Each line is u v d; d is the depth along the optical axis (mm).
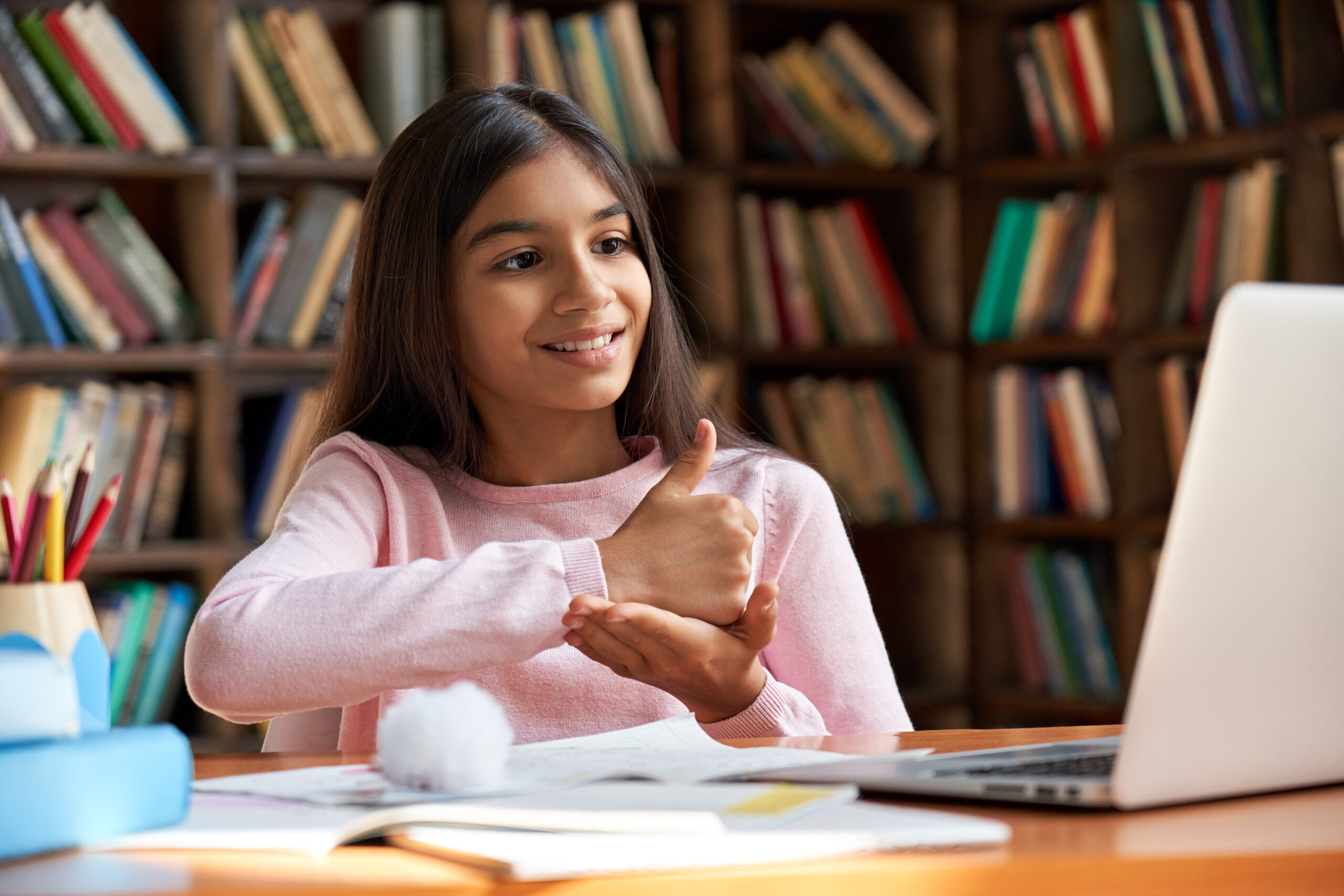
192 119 2768
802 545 1411
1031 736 1027
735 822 623
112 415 2627
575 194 1308
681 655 1022
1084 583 2992
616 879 548
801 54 3109
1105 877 580
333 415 1448
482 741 748
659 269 1426
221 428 2682
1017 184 3201
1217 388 643
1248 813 686
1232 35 2709
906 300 3297
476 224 1308
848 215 3123
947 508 3199
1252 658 681
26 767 594
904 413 3324
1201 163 2916
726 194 2977
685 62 3117
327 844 603
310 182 2885
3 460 2594
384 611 1013
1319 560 691
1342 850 603
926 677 3266
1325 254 2594
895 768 763
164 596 2645
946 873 565
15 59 2574
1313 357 670
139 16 2896
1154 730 659
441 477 1399
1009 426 3086
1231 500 654
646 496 1097
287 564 1185
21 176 2744
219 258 2668
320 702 1009
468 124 1324
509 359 1313
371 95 2896
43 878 560
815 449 3076
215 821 667
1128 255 2871
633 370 1458
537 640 1007
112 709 2584
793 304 3074
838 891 558
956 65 3143
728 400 2982
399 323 1359
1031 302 3055
